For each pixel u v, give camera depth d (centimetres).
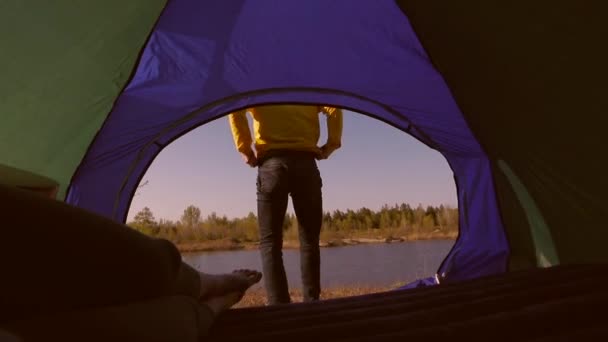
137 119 252
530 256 261
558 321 103
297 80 267
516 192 252
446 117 271
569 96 177
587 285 138
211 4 208
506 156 245
